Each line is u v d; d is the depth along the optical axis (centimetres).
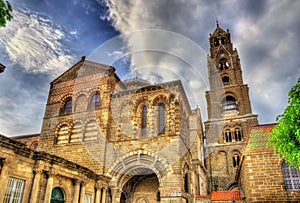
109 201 2100
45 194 1488
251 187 1761
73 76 2914
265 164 1783
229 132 4406
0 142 1268
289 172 1728
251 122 4300
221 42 5675
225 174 4019
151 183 2547
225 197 2373
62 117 2692
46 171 1527
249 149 1883
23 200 1377
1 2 559
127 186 2472
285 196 1658
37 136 3822
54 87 2962
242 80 4847
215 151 4209
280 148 1205
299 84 1084
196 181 2914
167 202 1900
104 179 2092
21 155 1412
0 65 1084
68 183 1736
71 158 2392
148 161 2122
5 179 1284
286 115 1117
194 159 3055
